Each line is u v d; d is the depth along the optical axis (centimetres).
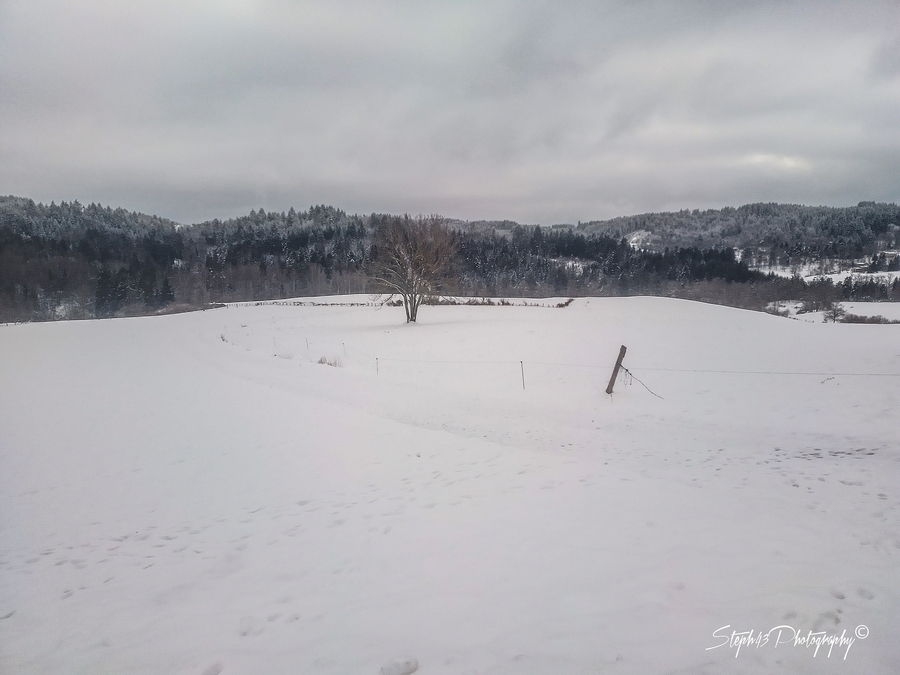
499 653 343
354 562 519
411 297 4078
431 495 727
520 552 498
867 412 1161
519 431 1210
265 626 407
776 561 454
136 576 538
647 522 553
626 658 330
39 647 402
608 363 1988
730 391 1467
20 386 1967
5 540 672
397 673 326
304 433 1190
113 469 992
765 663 321
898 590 403
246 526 674
